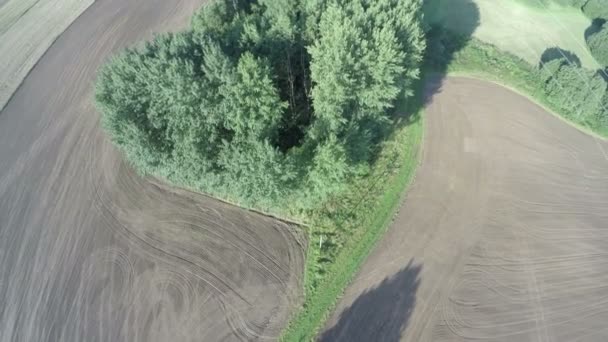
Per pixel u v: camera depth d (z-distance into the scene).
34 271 37.62
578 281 36.75
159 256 38.44
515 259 37.88
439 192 42.44
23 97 53.97
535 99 51.03
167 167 38.59
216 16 50.84
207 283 36.53
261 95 36.91
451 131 47.97
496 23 61.28
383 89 39.47
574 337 33.62
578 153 46.28
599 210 41.62
